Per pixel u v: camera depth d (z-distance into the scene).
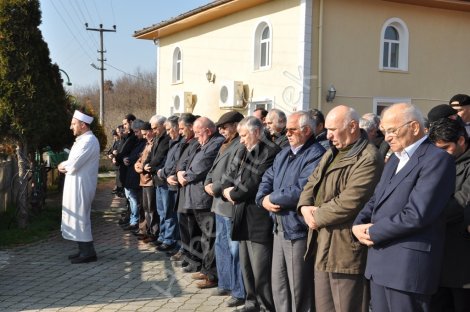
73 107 11.41
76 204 6.88
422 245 3.04
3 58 8.30
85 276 6.30
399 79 13.37
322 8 12.16
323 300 3.77
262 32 13.82
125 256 7.27
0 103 8.35
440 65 14.02
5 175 10.40
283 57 12.77
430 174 3.03
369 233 3.15
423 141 3.20
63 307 5.23
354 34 12.66
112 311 5.09
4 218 9.67
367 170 3.53
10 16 8.29
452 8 13.94
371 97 12.95
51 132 9.58
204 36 16.38
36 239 8.39
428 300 3.11
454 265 3.53
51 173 14.68
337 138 3.69
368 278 3.26
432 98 13.92
